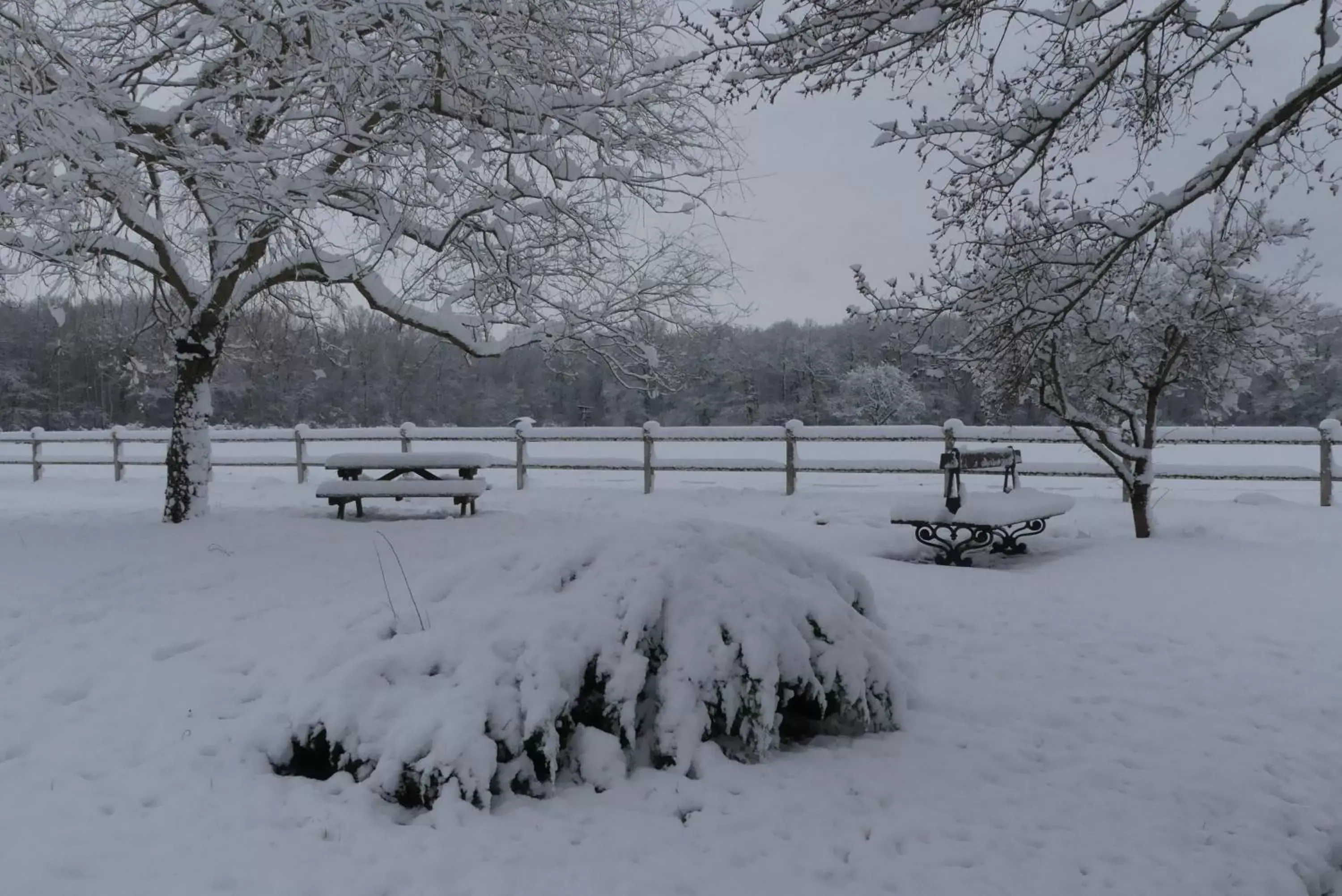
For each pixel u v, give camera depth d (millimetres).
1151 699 4699
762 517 10953
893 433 12195
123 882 2850
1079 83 4309
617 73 9008
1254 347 8875
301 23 7168
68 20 8164
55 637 5398
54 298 8422
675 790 3590
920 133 4543
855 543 9281
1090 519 10164
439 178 8094
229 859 3006
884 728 4336
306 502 12180
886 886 2973
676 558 4203
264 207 7320
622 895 2857
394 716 3693
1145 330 8883
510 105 7895
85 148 6703
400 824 3346
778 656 4059
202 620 5676
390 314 8852
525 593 4242
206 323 8898
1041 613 6297
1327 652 5375
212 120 7625
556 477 17281
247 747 3822
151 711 4234
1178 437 10977
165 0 8156
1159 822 3432
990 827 3393
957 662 5328
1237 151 4082
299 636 5121
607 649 3918
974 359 5301
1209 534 9195
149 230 8164
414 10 6898
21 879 2838
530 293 9078
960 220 4902
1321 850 3275
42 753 3840
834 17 4207
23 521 9609
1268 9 4094
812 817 3439
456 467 10117
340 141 7621
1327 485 10391
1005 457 9227
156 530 8562
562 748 3791
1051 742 4191
